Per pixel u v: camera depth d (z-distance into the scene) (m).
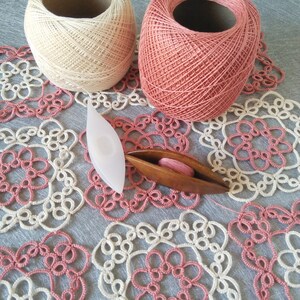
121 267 0.41
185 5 0.47
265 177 0.46
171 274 0.40
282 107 0.52
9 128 0.49
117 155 0.44
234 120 0.51
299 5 0.63
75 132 0.49
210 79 0.42
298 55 0.57
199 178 0.44
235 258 0.41
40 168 0.47
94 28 0.44
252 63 0.44
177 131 0.50
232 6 0.44
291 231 0.43
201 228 0.43
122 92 0.53
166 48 0.41
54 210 0.44
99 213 0.44
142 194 0.45
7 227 0.42
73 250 0.41
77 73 0.48
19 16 0.60
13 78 0.54
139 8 0.61
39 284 0.39
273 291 0.39
